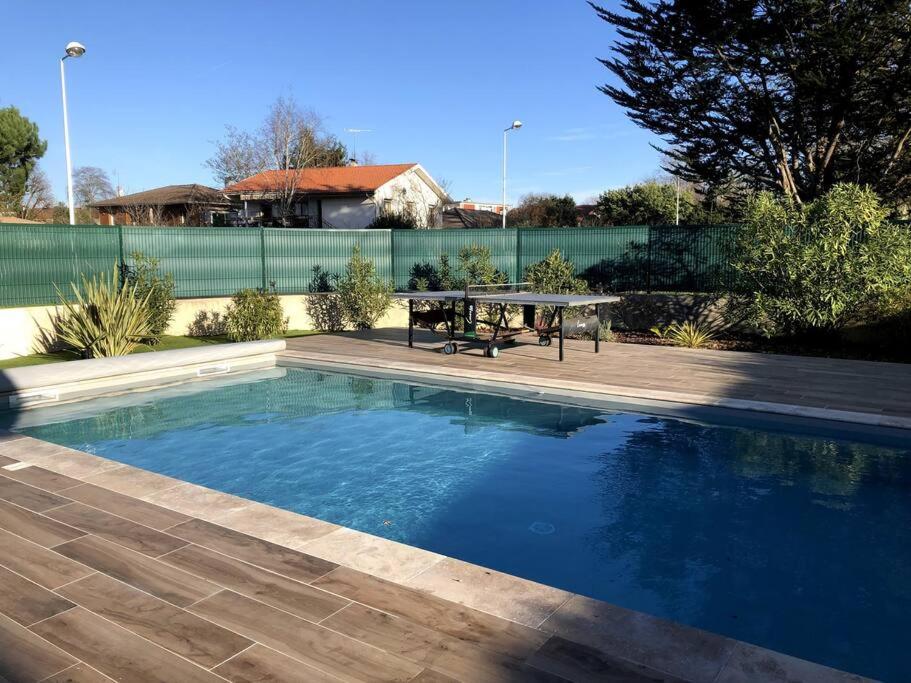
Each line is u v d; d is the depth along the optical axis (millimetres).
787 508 4746
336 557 3510
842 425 6465
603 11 18000
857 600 3465
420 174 37094
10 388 7895
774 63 16156
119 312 10484
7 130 32531
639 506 4832
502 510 4793
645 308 14117
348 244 15594
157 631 2768
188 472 5641
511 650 2607
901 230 10922
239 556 3518
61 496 4492
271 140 38312
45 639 2715
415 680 2408
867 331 11273
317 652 2602
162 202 38094
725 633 3154
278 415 7574
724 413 7086
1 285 11180
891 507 4730
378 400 8273
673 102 17797
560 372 9172
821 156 18047
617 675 2432
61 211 39812
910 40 14641
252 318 12344
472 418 7363
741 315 12539
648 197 39781
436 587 3164
